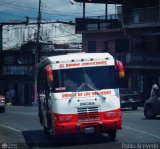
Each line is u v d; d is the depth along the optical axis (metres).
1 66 61.00
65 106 15.33
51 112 15.80
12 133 20.72
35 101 53.22
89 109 15.40
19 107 47.69
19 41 65.81
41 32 65.38
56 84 15.54
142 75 42.03
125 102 33.69
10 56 59.81
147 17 40.56
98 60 15.85
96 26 48.12
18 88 59.22
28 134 20.14
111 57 15.96
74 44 63.28
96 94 15.52
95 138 17.27
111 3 48.41
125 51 44.38
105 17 47.81
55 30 66.00
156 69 40.34
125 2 43.03
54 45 59.72
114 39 45.62
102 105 15.47
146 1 42.41
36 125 24.27
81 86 15.55
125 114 29.44
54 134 15.58
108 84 15.72
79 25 49.62
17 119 28.56
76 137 17.88
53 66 15.62
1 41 65.56
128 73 43.78
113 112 15.52
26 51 57.66
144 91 41.81
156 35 40.84
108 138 16.92
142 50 41.19
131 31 43.12
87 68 15.76
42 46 57.38
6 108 45.19
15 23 64.81
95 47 48.22
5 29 65.94
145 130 19.50
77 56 15.80
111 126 15.48
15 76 59.31
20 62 58.62
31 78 57.31
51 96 15.60
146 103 25.62
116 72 15.89
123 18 43.06
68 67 15.66
